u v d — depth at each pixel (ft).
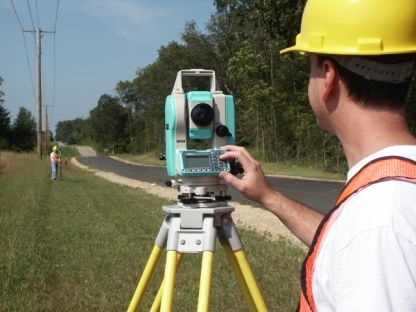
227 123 9.09
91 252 27.40
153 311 9.63
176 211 8.56
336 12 4.40
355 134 4.38
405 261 3.53
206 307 8.05
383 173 3.99
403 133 4.30
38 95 152.66
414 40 4.27
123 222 38.24
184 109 8.89
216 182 8.62
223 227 8.72
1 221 36.04
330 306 3.98
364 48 4.23
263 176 6.82
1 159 125.49
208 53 205.87
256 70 135.33
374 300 3.50
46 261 25.07
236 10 114.93
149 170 150.10
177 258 8.70
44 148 198.08
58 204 49.80
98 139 375.25
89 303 19.21
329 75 4.44
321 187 73.41
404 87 4.33
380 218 3.69
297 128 126.41
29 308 18.44
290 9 75.10
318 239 4.22
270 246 29.12
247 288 8.89
